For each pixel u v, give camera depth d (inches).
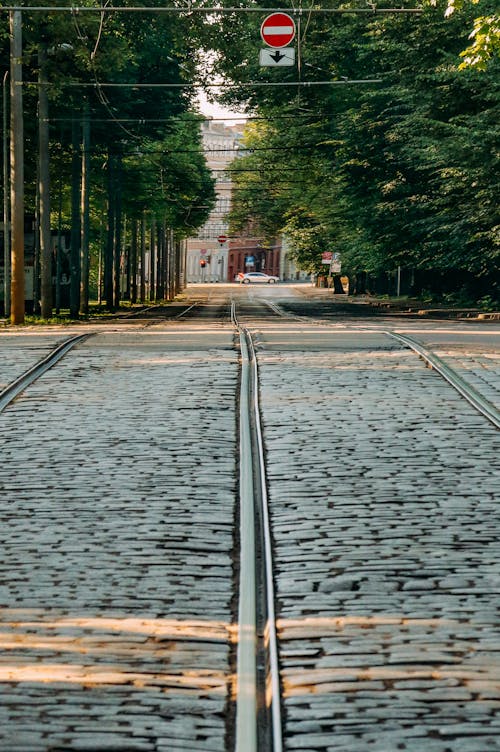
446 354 1697.8
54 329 2501.2
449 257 3617.1
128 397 1288.1
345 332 2226.9
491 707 443.5
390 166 4099.4
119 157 4288.9
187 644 521.0
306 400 1257.4
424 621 544.1
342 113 4291.3
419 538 693.9
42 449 989.8
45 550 676.1
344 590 597.3
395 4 3688.5
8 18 2844.5
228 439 1039.0
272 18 2385.6
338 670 483.2
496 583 604.1
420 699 451.5
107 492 826.2
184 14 3063.5
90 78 3179.1
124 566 644.1
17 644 518.0
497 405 1207.6
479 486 834.2
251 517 754.8
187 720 440.1
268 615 555.5
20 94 2738.7
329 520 740.7
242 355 1726.1
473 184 3225.9
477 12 3403.1
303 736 424.2
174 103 3986.2
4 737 422.3
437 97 3444.9
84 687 468.4
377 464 914.7
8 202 3393.2
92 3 2829.7
